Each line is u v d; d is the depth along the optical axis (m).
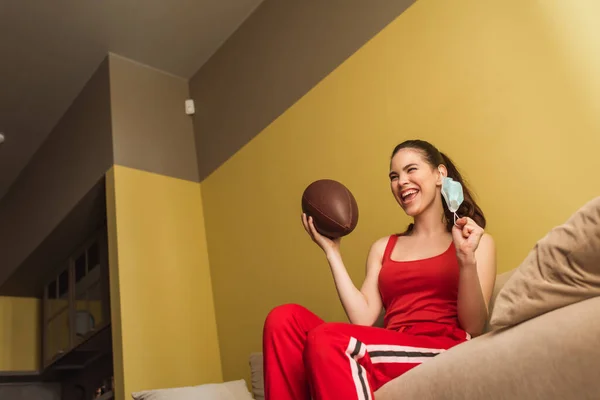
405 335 1.34
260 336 2.91
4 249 4.43
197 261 3.32
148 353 2.90
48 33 3.38
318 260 2.68
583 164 1.82
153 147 3.49
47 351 4.26
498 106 2.09
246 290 3.05
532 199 1.93
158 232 3.25
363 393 1.12
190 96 3.85
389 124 2.46
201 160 3.62
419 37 2.43
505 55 2.11
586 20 1.89
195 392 2.17
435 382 1.03
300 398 1.27
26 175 4.35
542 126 1.95
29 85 3.71
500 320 1.03
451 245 1.60
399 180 1.73
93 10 3.30
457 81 2.24
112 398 3.04
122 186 3.24
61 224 3.70
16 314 4.55
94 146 3.52
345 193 1.67
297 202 2.85
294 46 3.08
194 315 3.16
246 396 2.25
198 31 3.56
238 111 3.39
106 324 3.34
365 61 2.64
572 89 1.89
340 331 1.23
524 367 0.91
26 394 4.39
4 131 4.04
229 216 3.28
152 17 3.41
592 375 0.84
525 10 2.08
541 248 1.03
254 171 3.17
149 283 3.07
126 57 3.66
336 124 2.72
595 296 0.96
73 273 4.00
